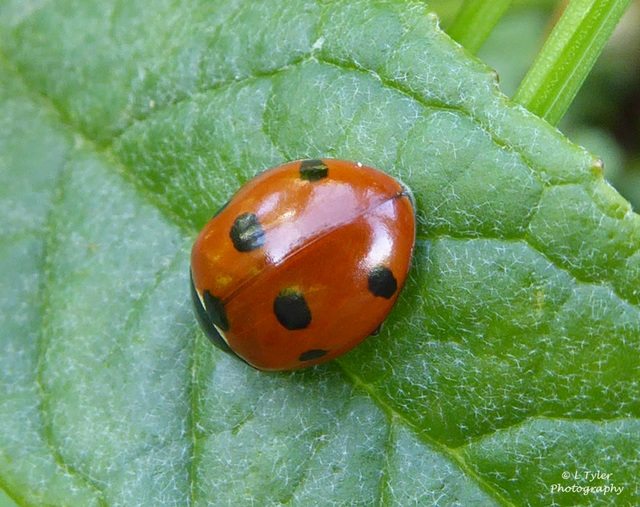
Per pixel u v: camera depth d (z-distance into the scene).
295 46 0.05
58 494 0.05
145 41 0.05
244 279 0.05
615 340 0.05
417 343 0.05
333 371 0.05
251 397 0.05
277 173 0.05
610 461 0.05
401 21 0.05
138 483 0.05
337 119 0.05
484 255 0.05
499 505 0.05
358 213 0.05
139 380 0.05
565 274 0.05
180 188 0.05
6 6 0.06
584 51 0.05
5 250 0.05
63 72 0.05
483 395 0.05
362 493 0.05
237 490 0.05
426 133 0.05
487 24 0.06
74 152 0.05
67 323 0.05
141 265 0.05
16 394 0.05
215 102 0.05
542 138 0.05
